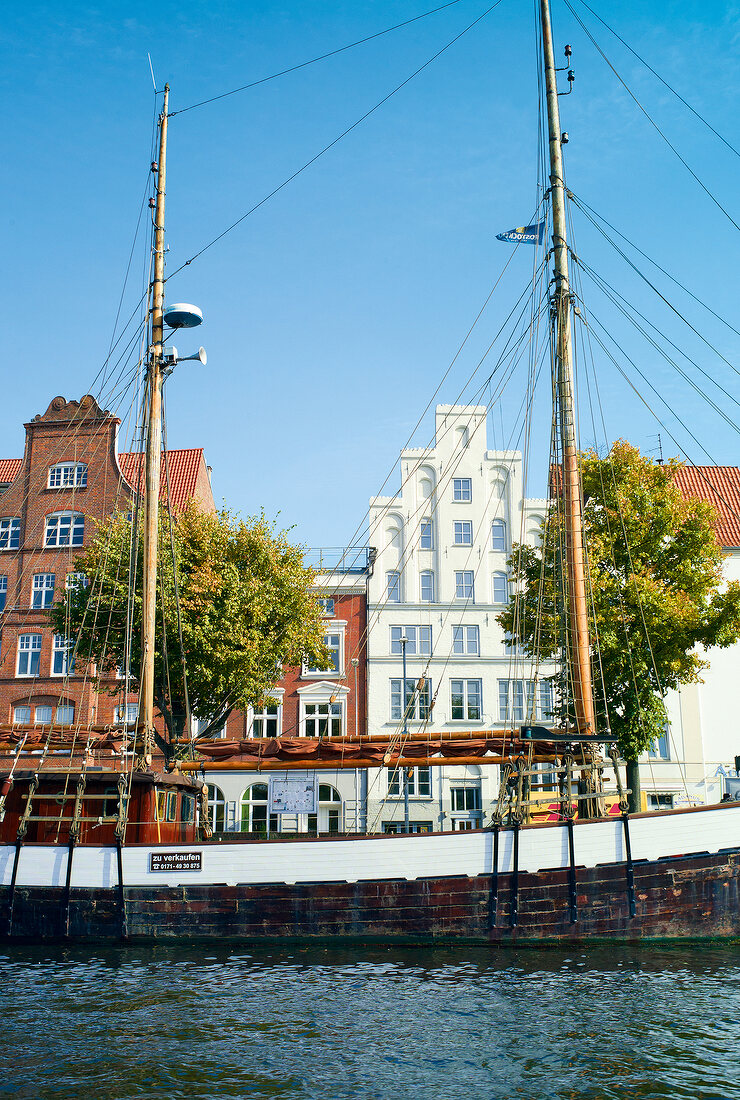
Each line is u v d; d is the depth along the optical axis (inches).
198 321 1261.1
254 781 2107.5
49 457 2197.3
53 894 981.2
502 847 942.4
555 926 927.7
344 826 2078.0
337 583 2268.7
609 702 1450.5
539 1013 698.2
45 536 2149.4
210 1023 677.9
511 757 1039.6
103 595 1545.3
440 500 2305.6
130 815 1040.8
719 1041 628.7
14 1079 561.3
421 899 940.6
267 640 1605.6
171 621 1512.1
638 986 775.7
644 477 1536.7
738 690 2082.9
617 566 1514.5
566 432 1181.7
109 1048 621.0
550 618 1355.8
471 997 745.0
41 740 1202.0
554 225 1235.2
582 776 1065.5
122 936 963.3
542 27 1282.0
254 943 948.6
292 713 2188.7
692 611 1441.9
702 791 2027.6
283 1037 645.3
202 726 2139.5
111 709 1995.6
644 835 939.3
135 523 1283.2
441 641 2223.2
